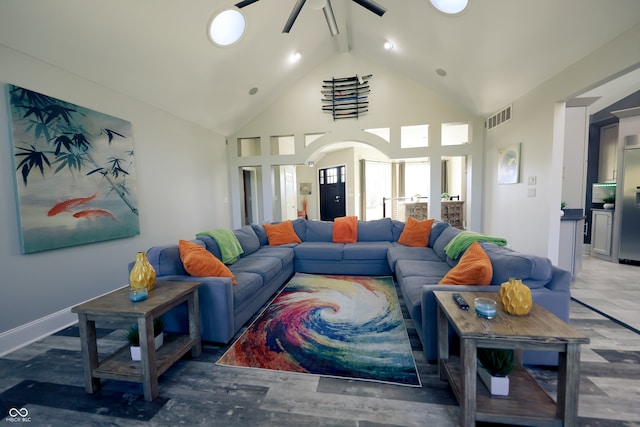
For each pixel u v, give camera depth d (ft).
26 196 8.09
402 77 18.17
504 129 15.05
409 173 34.60
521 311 4.95
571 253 12.84
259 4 11.59
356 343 7.50
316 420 5.00
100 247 10.48
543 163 11.71
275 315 9.19
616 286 11.76
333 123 19.21
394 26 13.41
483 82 13.88
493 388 4.92
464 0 10.05
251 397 5.62
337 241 14.71
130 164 11.62
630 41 7.88
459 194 29.55
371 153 31.76
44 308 8.64
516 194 13.84
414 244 13.20
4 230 7.73
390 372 6.28
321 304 9.98
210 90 14.57
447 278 7.18
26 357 7.29
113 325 9.00
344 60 18.65
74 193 9.39
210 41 11.66
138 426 4.97
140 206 12.41
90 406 5.47
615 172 17.39
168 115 14.23
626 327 8.15
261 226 14.82
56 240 8.85
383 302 10.13
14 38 7.63
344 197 32.07
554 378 5.98
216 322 7.39
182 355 6.47
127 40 9.62
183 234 15.39
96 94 10.28
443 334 5.92
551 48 9.87
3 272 7.71
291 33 14.25
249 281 8.77
